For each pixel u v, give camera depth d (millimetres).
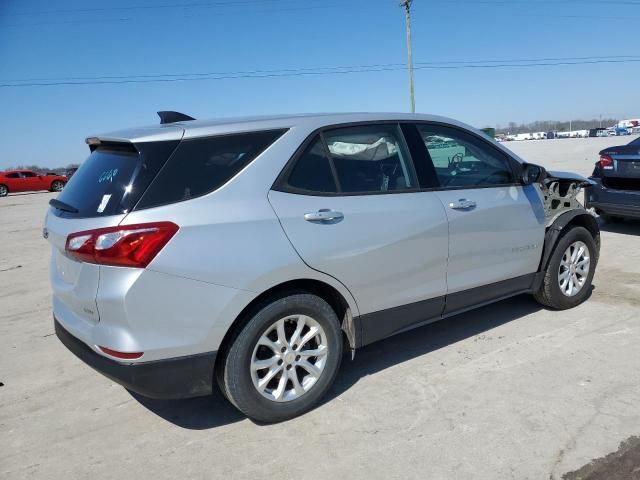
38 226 13539
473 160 4102
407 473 2648
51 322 5301
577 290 4770
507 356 3869
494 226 4031
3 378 3998
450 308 3904
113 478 2754
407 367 3809
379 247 3365
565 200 4762
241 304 2889
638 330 4188
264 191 3025
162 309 2725
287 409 3158
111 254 2656
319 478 2656
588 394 3268
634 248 6867
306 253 3066
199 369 2861
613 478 2525
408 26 35938
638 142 7281
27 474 2816
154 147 2857
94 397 3652
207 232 2799
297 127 3273
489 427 2984
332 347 3307
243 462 2824
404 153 3695
